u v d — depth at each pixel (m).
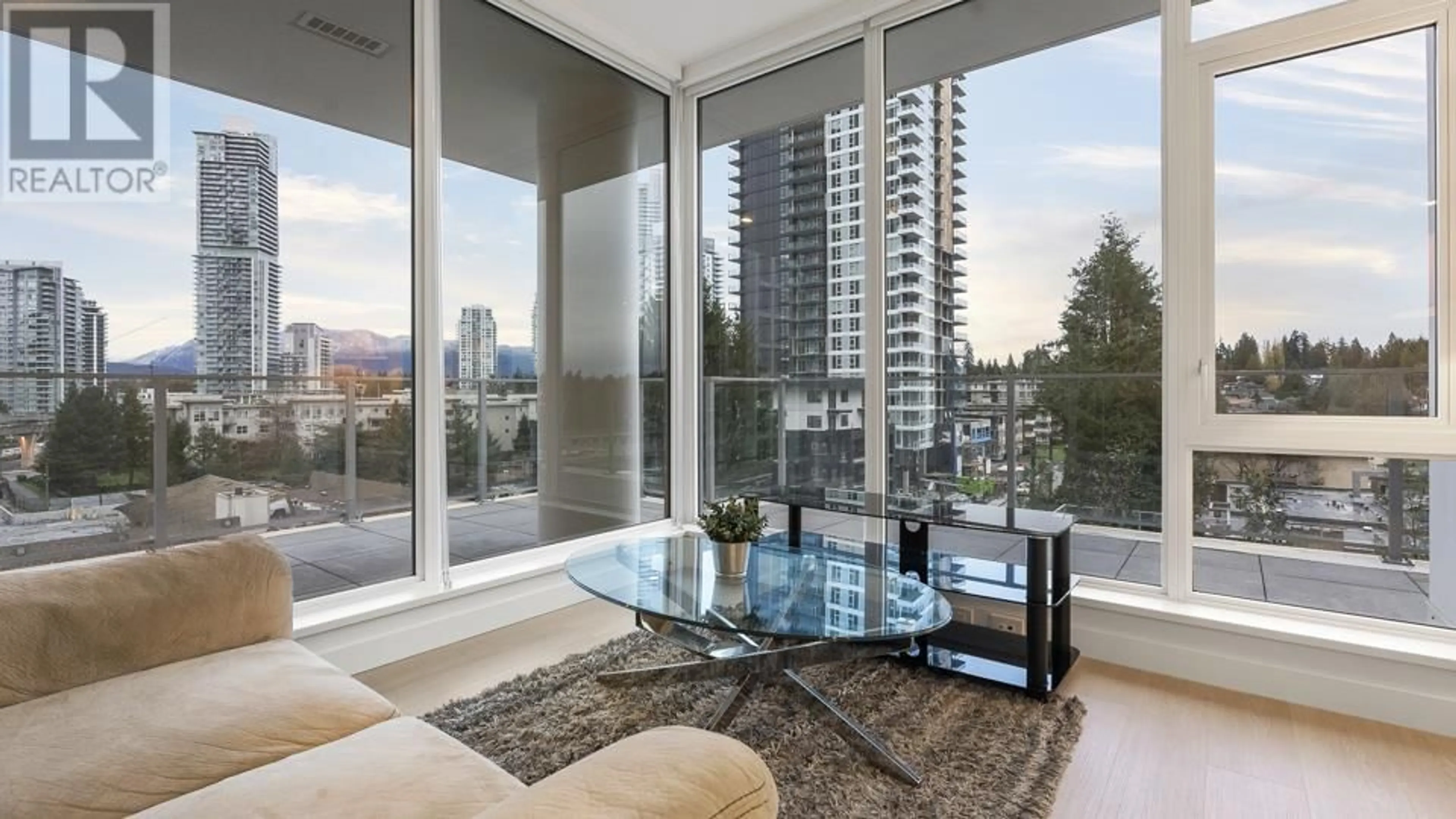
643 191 3.90
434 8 2.76
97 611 1.39
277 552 1.70
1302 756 1.84
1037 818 1.56
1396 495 2.19
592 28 3.32
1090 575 2.68
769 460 3.72
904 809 1.59
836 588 2.04
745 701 1.95
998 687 2.21
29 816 0.99
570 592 3.11
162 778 1.08
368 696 1.39
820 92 3.47
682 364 4.02
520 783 1.08
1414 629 2.13
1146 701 2.16
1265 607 2.34
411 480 2.71
